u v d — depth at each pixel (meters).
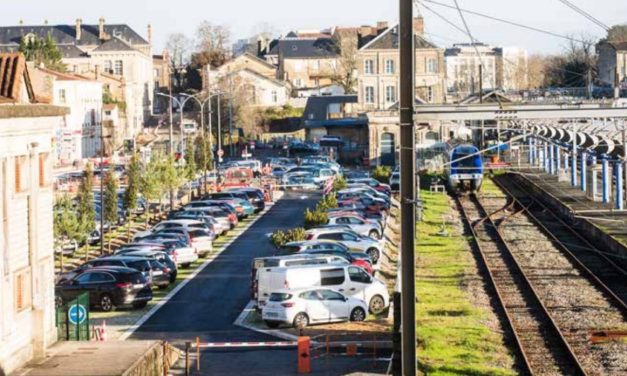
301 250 66.31
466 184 120.19
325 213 84.81
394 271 70.44
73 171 134.62
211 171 142.50
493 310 53.84
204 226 81.50
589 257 72.44
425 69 185.62
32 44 197.50
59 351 40.22
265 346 46.53
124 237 91.38
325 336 48.06
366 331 49.31
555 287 60.28
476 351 43.72
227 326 51.94
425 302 55.53
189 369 42.72
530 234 86.06
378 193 110.06
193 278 67.44
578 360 41.97
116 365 37.41
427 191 124.75
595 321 50.00
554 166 129.75
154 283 62.66
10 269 36.81
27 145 38.72
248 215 103.88
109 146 174.62
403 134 35.34
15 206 37.75
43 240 40.62
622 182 95.75
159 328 51.75
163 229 78.62
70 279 57.00
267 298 52.47
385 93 192.00
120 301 56.34
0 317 35.75
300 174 135.62
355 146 184.88
